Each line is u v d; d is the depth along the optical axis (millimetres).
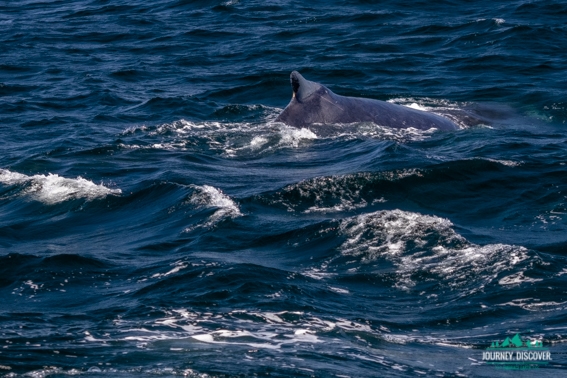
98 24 135875
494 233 52688
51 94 97250
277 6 139625
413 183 60094
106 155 71562
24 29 133750
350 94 92750
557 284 44844
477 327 41344
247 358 36594
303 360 36594
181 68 108375
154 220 56375
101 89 98000
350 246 49812
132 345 37969
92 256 50094
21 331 39781
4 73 107938
